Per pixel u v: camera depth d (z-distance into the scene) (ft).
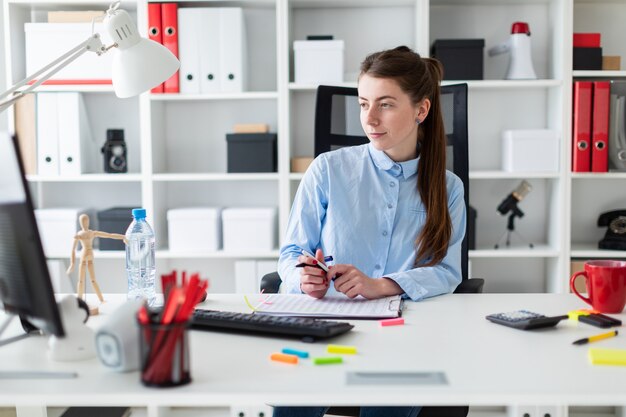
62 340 3.73
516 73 9.41
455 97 6.98
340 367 3.55
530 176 9.39
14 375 3.48
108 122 10.44
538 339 4.06
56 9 10.07
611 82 9.18
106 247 9.70
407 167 5.96
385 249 5.88
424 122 6.05
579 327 4.33
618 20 10.07
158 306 4.84
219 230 9.89
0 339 4.17
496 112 10.23
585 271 4.78
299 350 3.85
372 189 6.00
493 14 10.11
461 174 6.91
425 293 5.14
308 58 9.37
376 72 5.54
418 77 5.65
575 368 3.51
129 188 10.59
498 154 10.27
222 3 9.85
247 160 9.60
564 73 9.28
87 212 10.08
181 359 3.29
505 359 3.67
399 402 3.17
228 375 3.44
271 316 4.31
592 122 9.24
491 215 10.37
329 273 5.04
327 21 10.18
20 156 3.24
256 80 10.32
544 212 10.33
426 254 5.76
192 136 10.46
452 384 3.28
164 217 10.39
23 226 3.30
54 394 3.22
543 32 10.08
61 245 9.73
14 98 4.75
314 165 6.19
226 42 9.45
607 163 9.29
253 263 9.65
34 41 9.50
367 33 10.16
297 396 3.18
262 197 10.59
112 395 3.20
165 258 10.42
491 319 4.45
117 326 3.50
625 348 3.86
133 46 5.03
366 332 4.23
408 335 4.15
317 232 6.08
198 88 9.52
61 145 9.64
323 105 7.43
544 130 9.39
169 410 9.32
